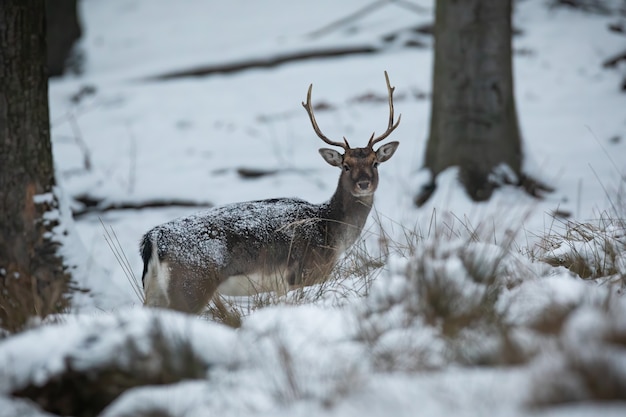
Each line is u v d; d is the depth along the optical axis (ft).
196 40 165.78
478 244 40.65
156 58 159.22
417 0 160.97
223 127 116.06
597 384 25.35
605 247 47.29
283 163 99.50
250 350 33.53
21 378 31.89
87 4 195.21
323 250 53.93
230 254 50.72
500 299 37.47
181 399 29.48
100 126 123.03
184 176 97.55
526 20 143.43
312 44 142.92
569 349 27.04
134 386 31.55
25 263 52.34
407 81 124.77
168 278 49.83
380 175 93.15
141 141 114.42
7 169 52.08
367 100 119.34
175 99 130.31
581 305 34.19
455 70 86.79
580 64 125.08
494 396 25.91
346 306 39.99
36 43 53.21
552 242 52.44
